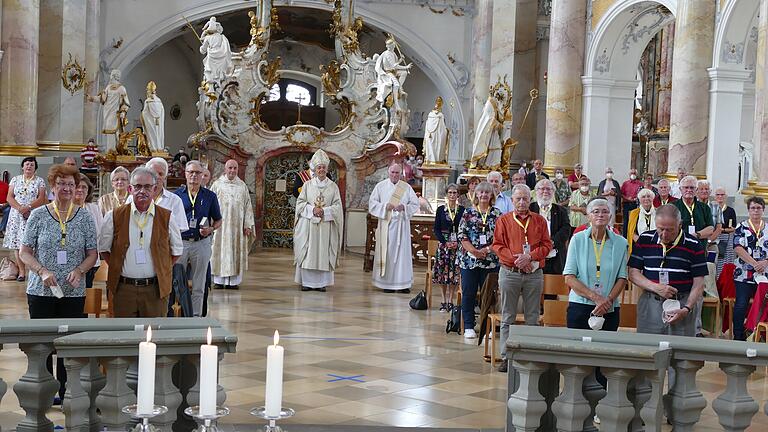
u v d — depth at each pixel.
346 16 24.84
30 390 6.44
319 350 11.56
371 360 11.04
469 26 34.97
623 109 24.62
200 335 6.22
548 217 11.92
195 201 11.68
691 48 19.42
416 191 25.44
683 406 6.40
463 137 35.19
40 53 28.22
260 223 24.47
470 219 12.11
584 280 8.78
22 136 24.41
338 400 9.05
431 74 35.84
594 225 8.75
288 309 14.93
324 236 17.25
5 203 17.03
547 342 6.25
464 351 11.71
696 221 12.81
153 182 8.48
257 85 24.17
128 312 8.46
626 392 6.37
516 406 6.39
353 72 24.41
